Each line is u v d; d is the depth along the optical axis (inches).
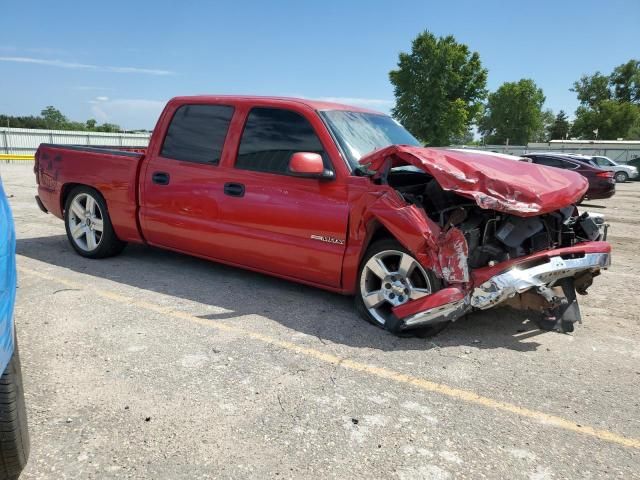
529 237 154.8
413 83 2155.5
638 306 198.4
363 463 97.5
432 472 95.6
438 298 144.7
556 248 162.4
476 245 149.2
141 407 113.6
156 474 92.7
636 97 3782.0
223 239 192.2
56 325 157.0
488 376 133.5
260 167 184.2
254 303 182.5
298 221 173.0
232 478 92.3
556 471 96.9
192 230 200.7
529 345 154.9
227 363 135.6
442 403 119.5
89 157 229.8
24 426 84.4
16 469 85.0
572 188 157.3
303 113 178.7
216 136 197.5
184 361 135.9
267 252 182.2
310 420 110.9
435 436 106.7
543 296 147.6
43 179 249.0
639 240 364.8
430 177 181.9
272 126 185.2
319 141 172.7
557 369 139.3
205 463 96.0
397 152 153.0
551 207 144.5
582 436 108.4
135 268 223.8
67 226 242.8
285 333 156.6
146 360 135.7
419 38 2119.8
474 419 113.3
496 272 143.3
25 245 263.7
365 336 156.1
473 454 101.2
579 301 203.8
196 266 229.8
